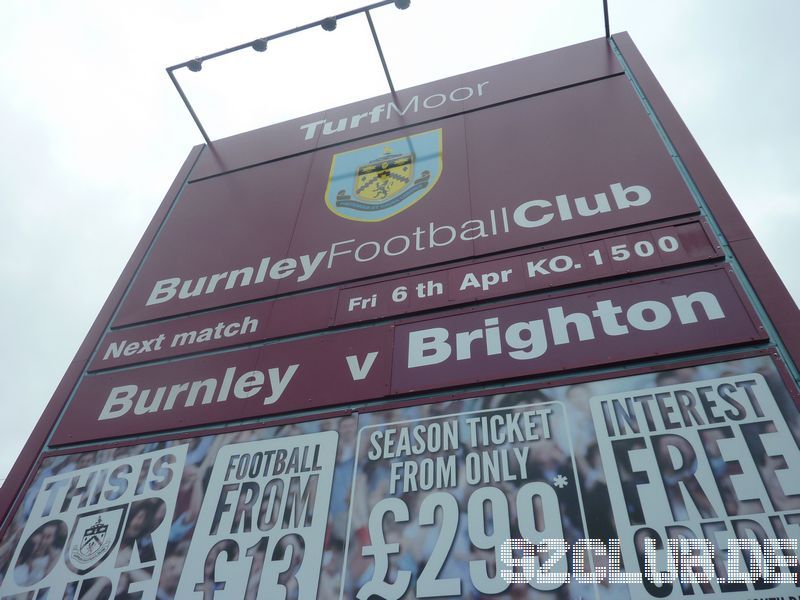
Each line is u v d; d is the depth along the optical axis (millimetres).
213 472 4645
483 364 4656
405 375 4805
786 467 3432
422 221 6277
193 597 3949
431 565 3648
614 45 7664
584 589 3305
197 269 6875
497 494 3838
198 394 5367
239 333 5840
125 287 6988
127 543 4422
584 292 4871
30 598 4312
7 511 4945
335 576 3773
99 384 5855
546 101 7230
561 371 4375
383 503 4031
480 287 5297
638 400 4008
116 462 5027
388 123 8070
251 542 4109
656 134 6066
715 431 3699
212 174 8461
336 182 7395
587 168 6020
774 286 4336
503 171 6457
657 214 5230
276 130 8953
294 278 6250
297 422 4754
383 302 5551
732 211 5000
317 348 5355
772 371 3863
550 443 3980
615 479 3674
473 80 8211
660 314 4473
